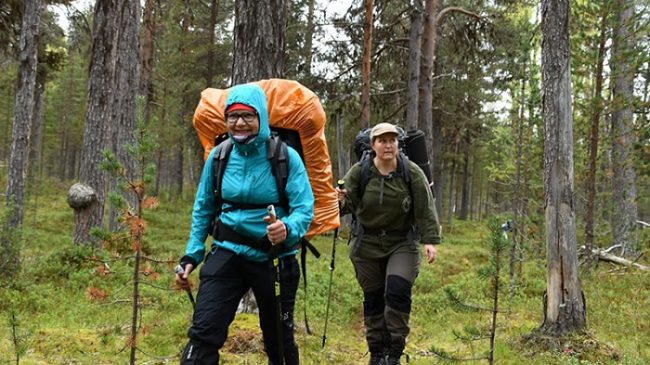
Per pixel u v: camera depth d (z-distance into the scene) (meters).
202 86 24.95
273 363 3.66
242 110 3.23
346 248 16.78
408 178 4.50
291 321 3.59
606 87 11.73
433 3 15.88
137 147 3.62
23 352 4.43
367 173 4.58
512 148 13.17
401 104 18.48
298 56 17.64
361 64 16.98
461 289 11.16
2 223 9.43
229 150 3.39
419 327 8.57
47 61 17.52
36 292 8.88
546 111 7.04
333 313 8.94
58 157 51.62
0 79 24.52
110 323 7.00
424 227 4.48
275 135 3.61
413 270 4.57
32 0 10.76
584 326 6.84
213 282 3.27
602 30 10.84
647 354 6.46
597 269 12.21
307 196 3.36
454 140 28.58
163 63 22.48
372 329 4.84
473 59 18.25
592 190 11.62
